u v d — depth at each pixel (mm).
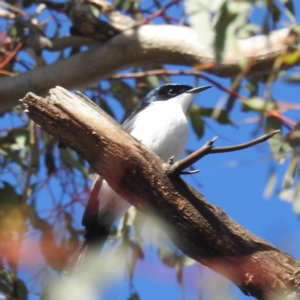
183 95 10461
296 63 8156
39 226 9445
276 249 5691
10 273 8523
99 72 9758
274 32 8297
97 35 9742
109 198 8336
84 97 5605
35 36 10852
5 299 8477
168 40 9391
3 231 8961
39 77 9695
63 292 5414
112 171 5660
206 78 10000
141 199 5730
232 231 5680
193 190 5711
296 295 5523
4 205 9625
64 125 5504
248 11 6461
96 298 5012
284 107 7547
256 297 5703
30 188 10688
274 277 5598
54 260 5562
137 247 8281
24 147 10883
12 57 10617
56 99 5492
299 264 5641
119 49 9648
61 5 10820
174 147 9219
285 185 8273
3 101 9703
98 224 8461
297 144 8180
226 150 5535
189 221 5664
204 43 6387
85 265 5512
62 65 9695
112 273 5078
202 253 5734
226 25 6387
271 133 5527
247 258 5629
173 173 5629
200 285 4414
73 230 9539
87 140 5555
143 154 5613
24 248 4098
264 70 8422
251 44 8281
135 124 9320
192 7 6445
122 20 9922
